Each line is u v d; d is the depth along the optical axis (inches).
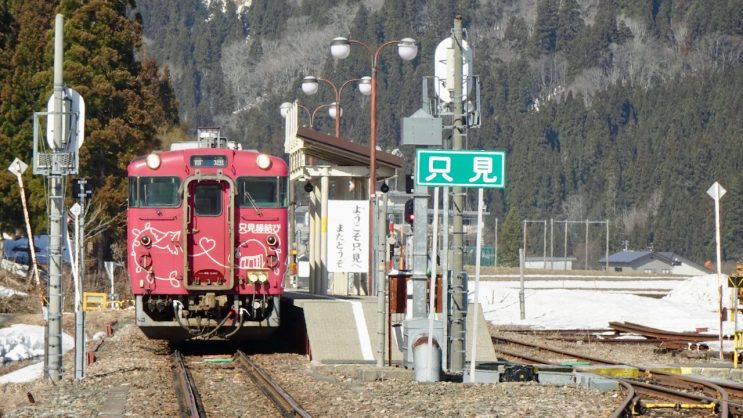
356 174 4387.3
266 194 3102.9
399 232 6402.6
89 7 7436.0
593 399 2235.5
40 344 4761.3
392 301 2792.8
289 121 4817.9
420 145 2694.4
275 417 1942.7
